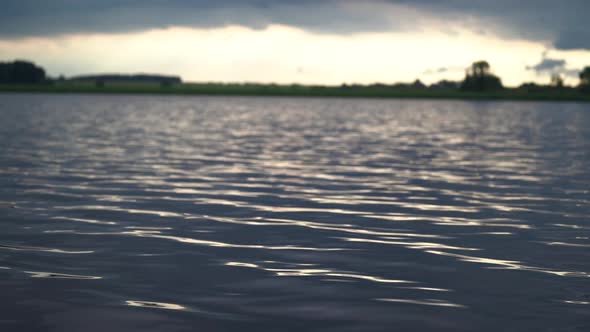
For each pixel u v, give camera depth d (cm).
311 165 2395
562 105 14150
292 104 12156
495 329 729
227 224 1304
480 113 8969
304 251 1089
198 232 1227
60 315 761
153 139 3550
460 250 1113
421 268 990
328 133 4303
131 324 734
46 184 1819
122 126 4703
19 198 1583
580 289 887
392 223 1338
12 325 727
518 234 1246
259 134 4106
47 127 4416
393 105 12625
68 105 9331
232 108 9456
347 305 808
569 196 1720
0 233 1196
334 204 1559
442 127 5309
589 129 5156
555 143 3662
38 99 12319
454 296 851
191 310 783
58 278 914
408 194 1733
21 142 3203
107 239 1159
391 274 954
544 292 871
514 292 870
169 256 1045
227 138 3719
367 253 1080
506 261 1040
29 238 1160
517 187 1886
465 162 2572
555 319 762
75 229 1239
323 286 888
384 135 4200
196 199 1602
